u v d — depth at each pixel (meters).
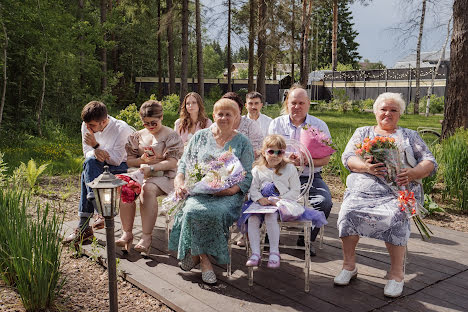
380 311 2.87
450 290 3.20
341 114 29.39
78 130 15.04
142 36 34.97
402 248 3.15
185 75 19.31
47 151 10.53
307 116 4.35
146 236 3.80
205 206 3.25
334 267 3.63
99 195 2.64
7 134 12.05
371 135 3.59
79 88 16.80
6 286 3.30
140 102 29.27
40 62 12.65
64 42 13.51
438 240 4.35
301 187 3.99
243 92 36.16
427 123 20.88
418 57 28.55
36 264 2.94
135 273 3.48
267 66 26.20
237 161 3.44
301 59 26.69
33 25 12.35
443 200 6.03
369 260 3.79
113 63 32.06
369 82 36.31
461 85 8.97
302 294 3.11
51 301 3.04
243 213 3.36
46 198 6.13
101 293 3.26
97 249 3.92
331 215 5.30
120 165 4.28
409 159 3.42
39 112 13.11
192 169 3.56
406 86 33.72
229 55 21.61
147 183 3.89
